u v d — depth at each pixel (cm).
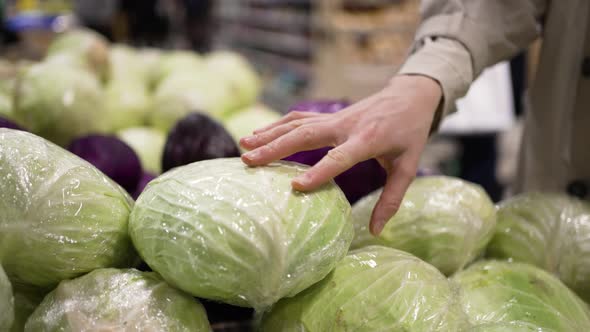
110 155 111
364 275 72
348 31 430
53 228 66
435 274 77
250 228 63
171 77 210
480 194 93
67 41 211
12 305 61
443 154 388
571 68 118
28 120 157
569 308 78
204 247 62
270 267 63
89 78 172
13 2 426
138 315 63
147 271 73
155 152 179
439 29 107
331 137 80
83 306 64
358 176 101
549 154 127
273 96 491
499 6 111
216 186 67
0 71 207
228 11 604
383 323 69
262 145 78
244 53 580
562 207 96
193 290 65
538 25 120
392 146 84
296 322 70
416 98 91
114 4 444
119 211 73
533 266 86
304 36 480
